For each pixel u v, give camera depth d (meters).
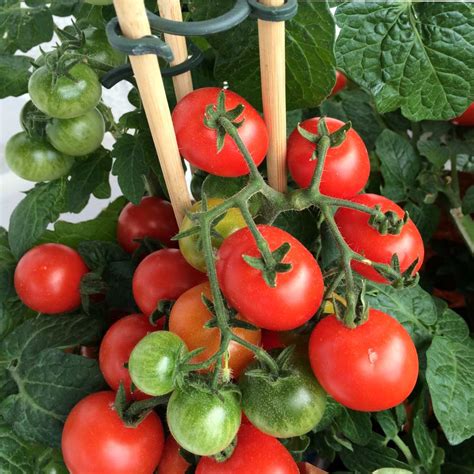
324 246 0.19
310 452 0.21
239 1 0.13
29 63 0.21
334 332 0.13
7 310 0.23
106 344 0.18
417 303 0.20
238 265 0.13
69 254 0.22
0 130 0.32
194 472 0.16
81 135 0.19
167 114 0.15
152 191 0.24
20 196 0.32
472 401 0.18
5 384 0.20
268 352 0.15
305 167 0.16
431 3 0.17
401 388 0.13
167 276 0.18
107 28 0.13
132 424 0.16
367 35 0.18
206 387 0.13
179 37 0.16
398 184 0.25
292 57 0.17
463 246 0.29
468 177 0.30
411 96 0.19
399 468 0.19
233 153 0.15
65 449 0.17
